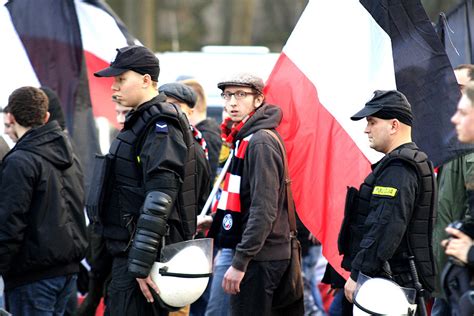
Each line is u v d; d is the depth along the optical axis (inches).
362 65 620.7
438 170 632.4
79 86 796.6
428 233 531.5
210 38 2795.3
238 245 568.7
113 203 540.4
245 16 2487.7
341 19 627.5
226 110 604.7
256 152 573.3
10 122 622.5
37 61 794.2
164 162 521.0
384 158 529.3
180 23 2805.1
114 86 542.0
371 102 538.9
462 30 691.4
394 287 514.6
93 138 802.8
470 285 463.2
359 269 522.6
